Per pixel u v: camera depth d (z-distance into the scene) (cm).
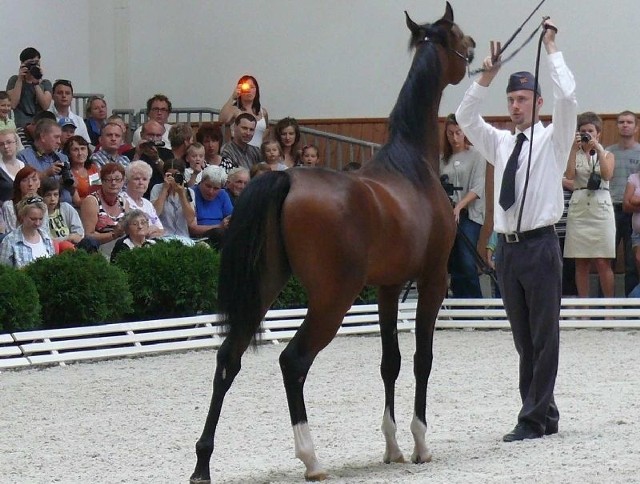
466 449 844
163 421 974
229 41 2294
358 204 755
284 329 1512
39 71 1867
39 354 1305
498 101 2102
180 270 1466
